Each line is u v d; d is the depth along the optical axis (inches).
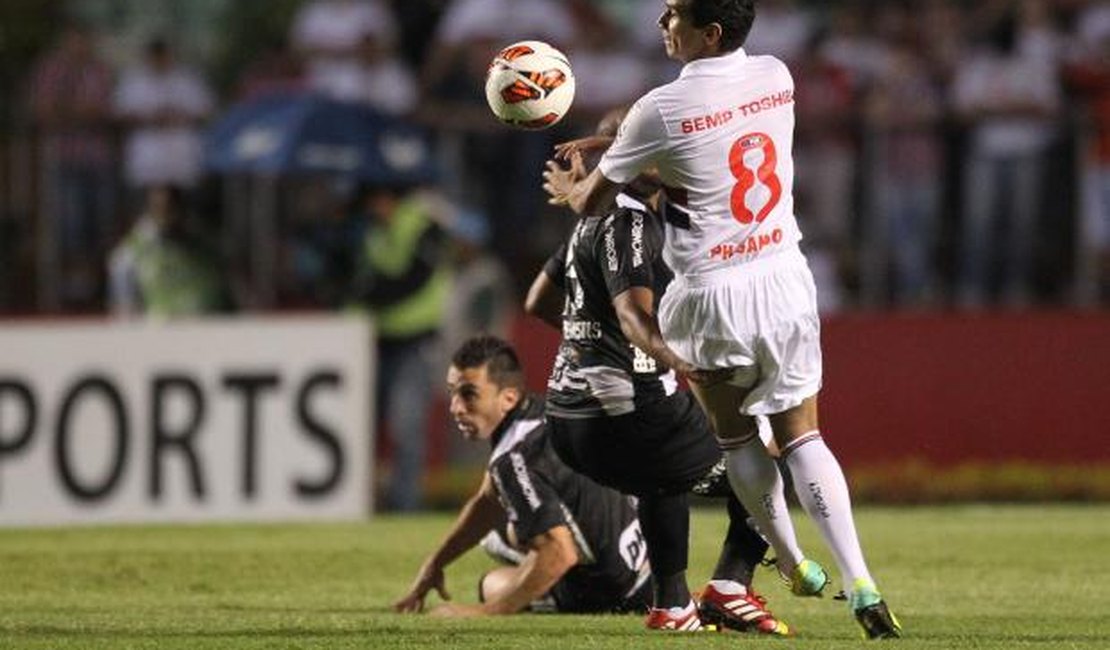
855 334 2448.3
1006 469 2370.8
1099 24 2645.2
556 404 1091.9
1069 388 2416.3
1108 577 1446.9
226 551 1675.7
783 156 1016.9
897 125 2498.8
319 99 2549.2
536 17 2679.6
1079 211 2461.9
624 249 1044.5
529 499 1196.5
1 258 2669.8
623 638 1029.8
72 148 2679.6
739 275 1007.0
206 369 2138.3
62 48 2871.6
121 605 1312.7
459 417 1230.3
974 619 1179.3
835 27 2699.3
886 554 1610.5
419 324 2300.7
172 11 3462.1
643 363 1065.5
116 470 2132.1
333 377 2130.9
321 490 2124.8
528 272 2568.9
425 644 1011.3
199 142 2741.1
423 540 1776.6
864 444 2444.6
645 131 1005.8
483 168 2596.0
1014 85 2556.6
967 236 2492.6
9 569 1540.4
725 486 1092.5
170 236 2529.5
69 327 2139.5
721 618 1093.1
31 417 2143.2
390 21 2886.3
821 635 1072.8
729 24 1007.0
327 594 1387.8
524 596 1197.1
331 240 2509.8
